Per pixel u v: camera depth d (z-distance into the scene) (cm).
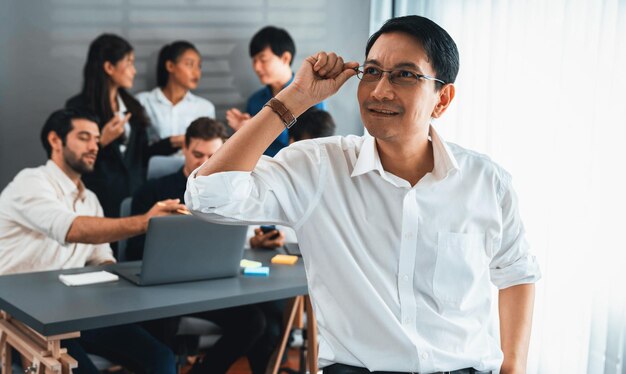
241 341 294
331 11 466
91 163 314
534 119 347
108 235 278
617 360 304
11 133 391
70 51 399
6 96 388
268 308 320
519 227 153
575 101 322
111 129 396
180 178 334
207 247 255
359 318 140
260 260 295
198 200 128
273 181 136
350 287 140
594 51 313
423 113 133
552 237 333
